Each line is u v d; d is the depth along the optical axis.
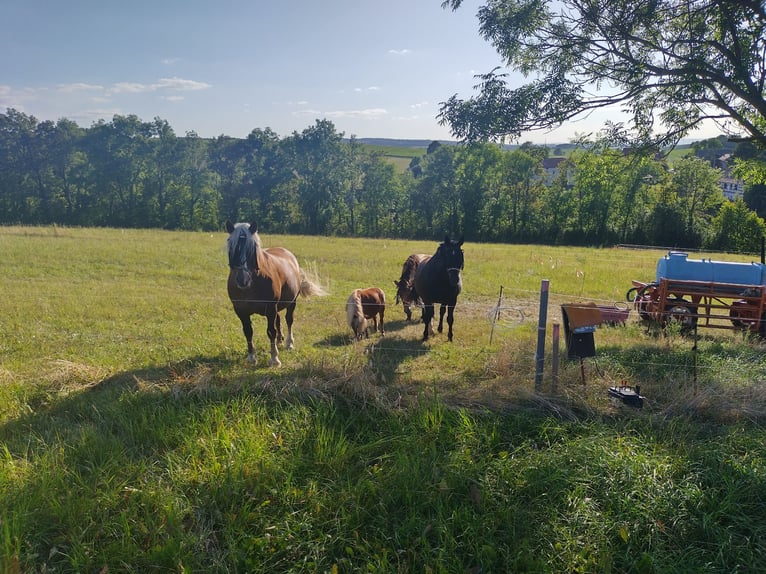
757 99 7.41
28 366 6.92
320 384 5.40
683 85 7.93
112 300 11.49
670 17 7.69
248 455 4.17
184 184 64.31
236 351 7.93
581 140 9.28
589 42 7.88
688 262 10.17
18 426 4.91
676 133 8.88
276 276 7.36
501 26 8.21
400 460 4.16
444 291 8.78
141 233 32.97
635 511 3.66
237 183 67.75
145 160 63.19
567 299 12.88
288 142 64.56
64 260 17.56
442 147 59.91
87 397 5.64
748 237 42.09
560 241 50.84
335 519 3.62
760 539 3.46
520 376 5.87
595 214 50.19
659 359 7.11
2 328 8.89
